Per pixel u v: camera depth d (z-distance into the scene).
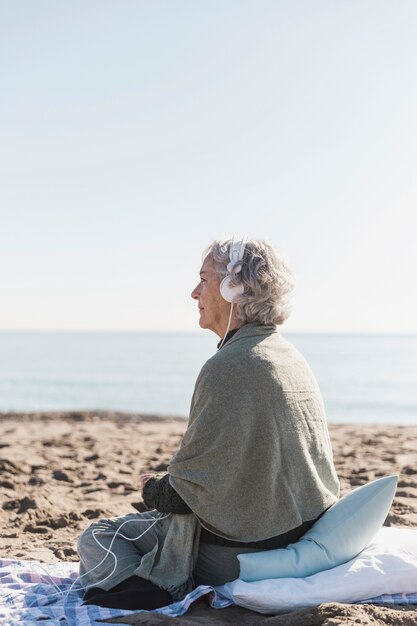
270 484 2.97
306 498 3.10
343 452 9.02
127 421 15.88
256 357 3.04
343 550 3.09
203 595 3.05
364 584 3.02
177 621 2.85
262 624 2.84
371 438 10.73
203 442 2.97
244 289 3.12
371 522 3.12
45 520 5.27
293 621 2.84
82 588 3.25
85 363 60.44
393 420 18.11
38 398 27.19
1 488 6.38
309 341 179.00
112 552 3.18
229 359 3.03
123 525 3.28
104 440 10.68
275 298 3.15
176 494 3.00
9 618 2.97
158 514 3.29
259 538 3.01
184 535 3.08
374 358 68.31
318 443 3.19
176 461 3.02
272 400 3.00
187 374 44.25
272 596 2.93
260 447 2.96
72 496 6.19
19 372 46.34
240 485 2.97
